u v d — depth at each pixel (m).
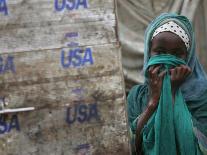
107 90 1.87
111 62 1.87
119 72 1.87
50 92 1.86
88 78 1.87
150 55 2.27
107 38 1.87
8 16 1.85
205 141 2.15
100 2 1.87
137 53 6.09
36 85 1.85
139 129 2.20
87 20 1.87
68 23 1.86
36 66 1.86
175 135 2.12
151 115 2.17
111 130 1.87
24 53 1.85
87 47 1.87
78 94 1.86
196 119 2.22
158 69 2.16
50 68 1.86
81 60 1.86
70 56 1.86
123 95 1.87
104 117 1.87
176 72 2.15
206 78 2.33
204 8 6.15
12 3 1.85
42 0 1.86
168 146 2.10
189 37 2.26
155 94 2.16
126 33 6.12
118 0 6.14
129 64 6.09
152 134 2.14
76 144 1.87
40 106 1.85
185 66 2.16
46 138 1.86
